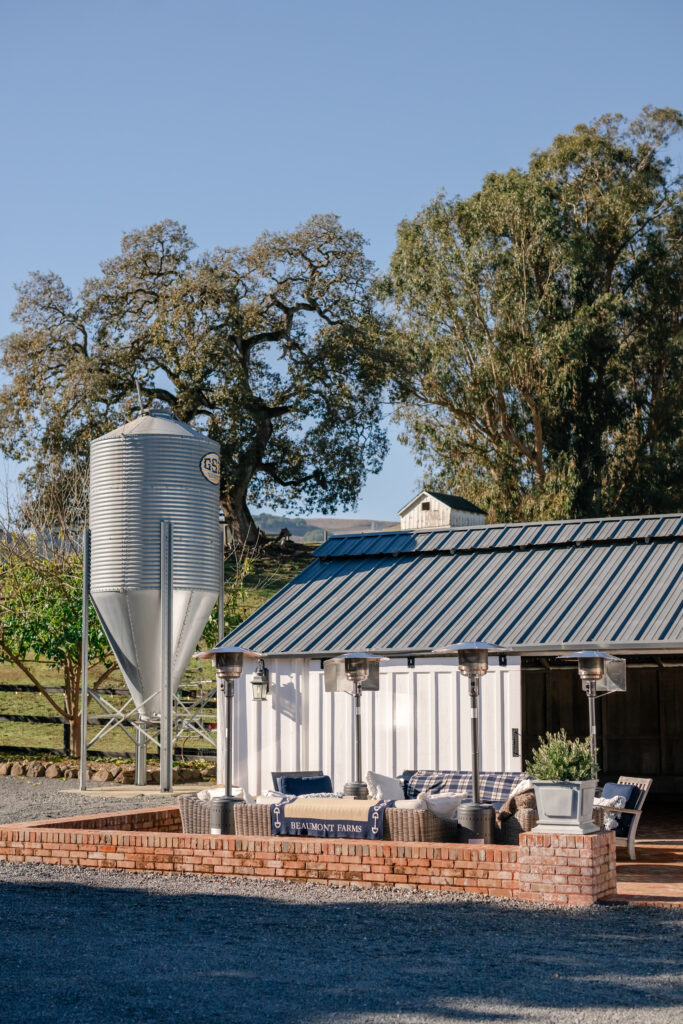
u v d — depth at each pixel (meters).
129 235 49.19
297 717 17.31
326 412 49.94
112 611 18.08
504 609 16.91
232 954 7.75
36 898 9.70
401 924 8.73
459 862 10.09
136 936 8.28
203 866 11.00
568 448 46.81
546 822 9.86
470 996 6.69
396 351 48.00
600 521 18.83
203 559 18.41
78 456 44.88
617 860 12.57
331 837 11.01
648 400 48.44
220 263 48.81
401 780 14.70
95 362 45.59
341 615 18.08
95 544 18.23
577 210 49.00
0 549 23.05
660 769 22.64
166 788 17.59
